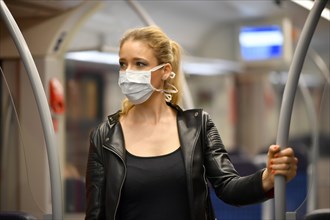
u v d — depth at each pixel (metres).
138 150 2.68
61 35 5.02
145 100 2.72
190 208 2.61
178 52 2.81
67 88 8.51
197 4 9.06
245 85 11.93
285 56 10.46
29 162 4.93
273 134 12.32
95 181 2.71
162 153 2.67
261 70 10.98
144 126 2.74
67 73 8.48
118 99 9.52
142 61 2.68
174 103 2.83
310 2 4.66
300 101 14.52
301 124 14.70
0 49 4.84
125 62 2.73
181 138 2.70
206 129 2.77
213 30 10.72
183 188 2.62
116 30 6.97
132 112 2.79
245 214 6.37
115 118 2.80
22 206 4.97
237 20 10.58
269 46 10.54
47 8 4.76
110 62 8.02
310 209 6.00
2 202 5.03
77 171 6.90
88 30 6.51
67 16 4.91
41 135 4.91
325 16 4.47
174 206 2.61
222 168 2.71
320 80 12.48
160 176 2.61
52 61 5.07
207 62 10.34
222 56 10.78
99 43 6.72
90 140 2.79
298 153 7.62
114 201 2.61
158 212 2.60
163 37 2.73
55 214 3.04
